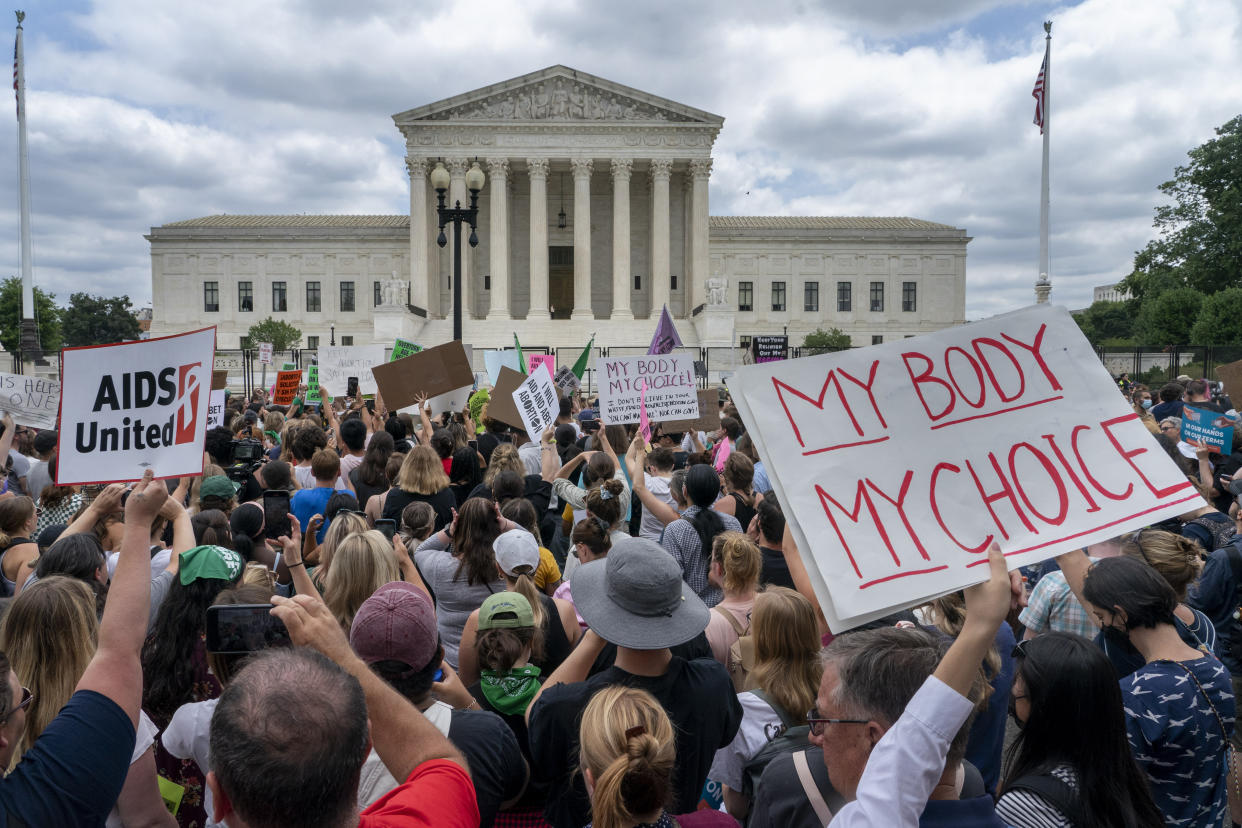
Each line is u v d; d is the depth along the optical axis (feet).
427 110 253.85
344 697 8.71
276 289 305.73
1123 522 12.88
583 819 15.51
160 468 16.08
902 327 314.76
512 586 21.56
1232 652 25.16
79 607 14.83
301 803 8.09
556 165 267.18
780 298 313.73
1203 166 238.27
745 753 17.07
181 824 16.06
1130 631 16.70
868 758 10.85
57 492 32.68
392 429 51.08
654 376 47.11
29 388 46.42
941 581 12.73
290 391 77.46
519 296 282.97
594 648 17.28
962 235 312.91
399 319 232.53
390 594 14.12
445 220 89.10
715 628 21.33
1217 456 40.47
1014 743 14.20
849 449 13.42
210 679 17.15
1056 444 13.38
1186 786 15.60
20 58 155.63
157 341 16.37
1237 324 175.22
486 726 14.67
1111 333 449.89
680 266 283.59
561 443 48.70
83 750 10.27
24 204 156.46
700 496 28.09
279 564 28.35
